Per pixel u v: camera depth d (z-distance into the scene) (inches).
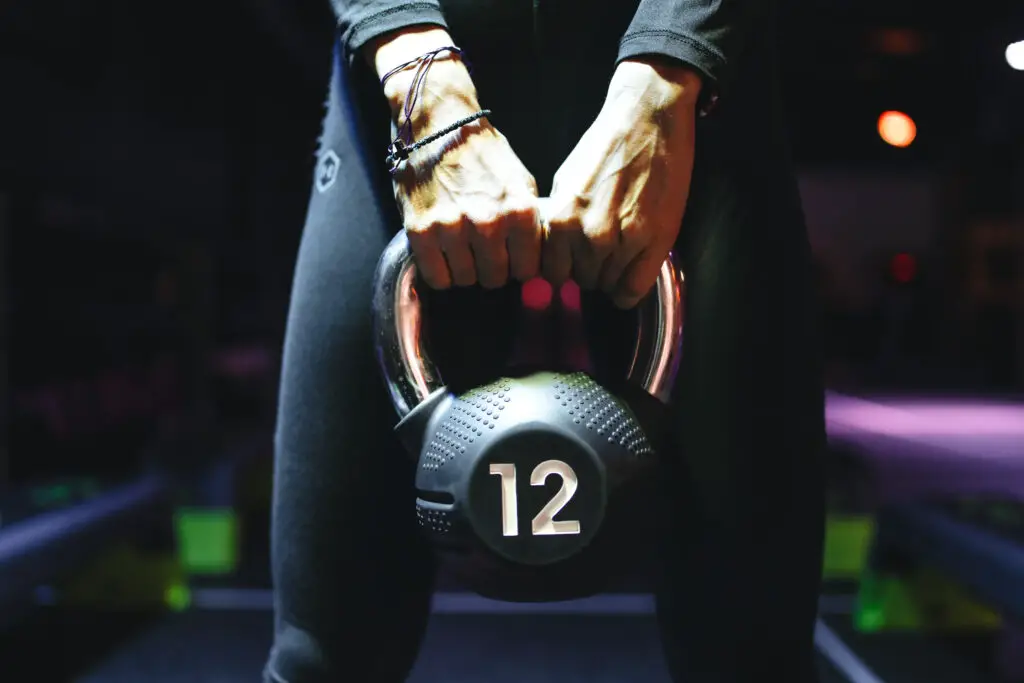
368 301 28.1
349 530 28.2
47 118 121.1
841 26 276.8
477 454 21.7
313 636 28.5
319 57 204.8
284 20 183.2
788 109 329.7
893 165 434.3
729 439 27.7
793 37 279.9
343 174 29.3
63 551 71.4
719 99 24.6
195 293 180.7
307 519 28.5
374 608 28.4
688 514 28.4
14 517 77.5
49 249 156.3
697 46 23.4
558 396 22.4
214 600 97.0
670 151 23.1
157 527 96.0
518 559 21.4
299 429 28.9
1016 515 81.0
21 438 148.8
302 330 29.2
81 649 80.3
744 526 27.8
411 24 24.2
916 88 315.3
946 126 351.6
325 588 28.3
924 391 402.9
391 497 28.4
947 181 439.5
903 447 229.9
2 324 134.3
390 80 23.9
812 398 28.7
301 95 210.7
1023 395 382.3
